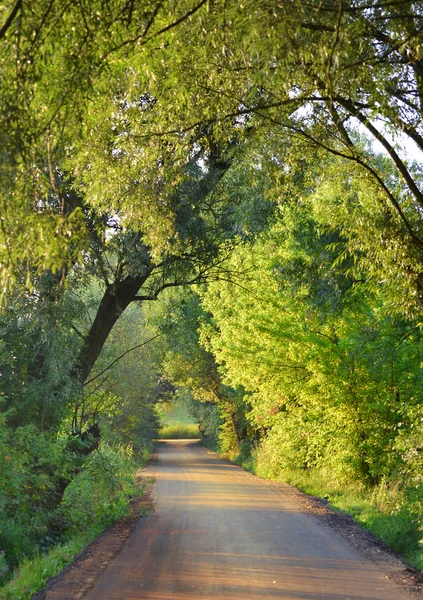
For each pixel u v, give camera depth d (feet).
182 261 50.03
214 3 21.90
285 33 21.16
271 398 82.99
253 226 48.91
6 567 32.01
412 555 34.35
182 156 32.48
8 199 18.48
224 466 127.03
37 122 19.76
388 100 25.23
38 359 45.37
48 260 18.95
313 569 31.27
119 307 48.73
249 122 33.22
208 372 151.02
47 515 42.65
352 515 51.85
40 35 18.67
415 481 34.76
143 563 33.06
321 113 32.24
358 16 21.29
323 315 52.54
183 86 28.81
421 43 23.07
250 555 34.99
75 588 27.58
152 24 22.86
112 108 27.81
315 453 76.48
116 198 31.94
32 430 41.88
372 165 34.50
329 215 37.93
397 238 33.63
